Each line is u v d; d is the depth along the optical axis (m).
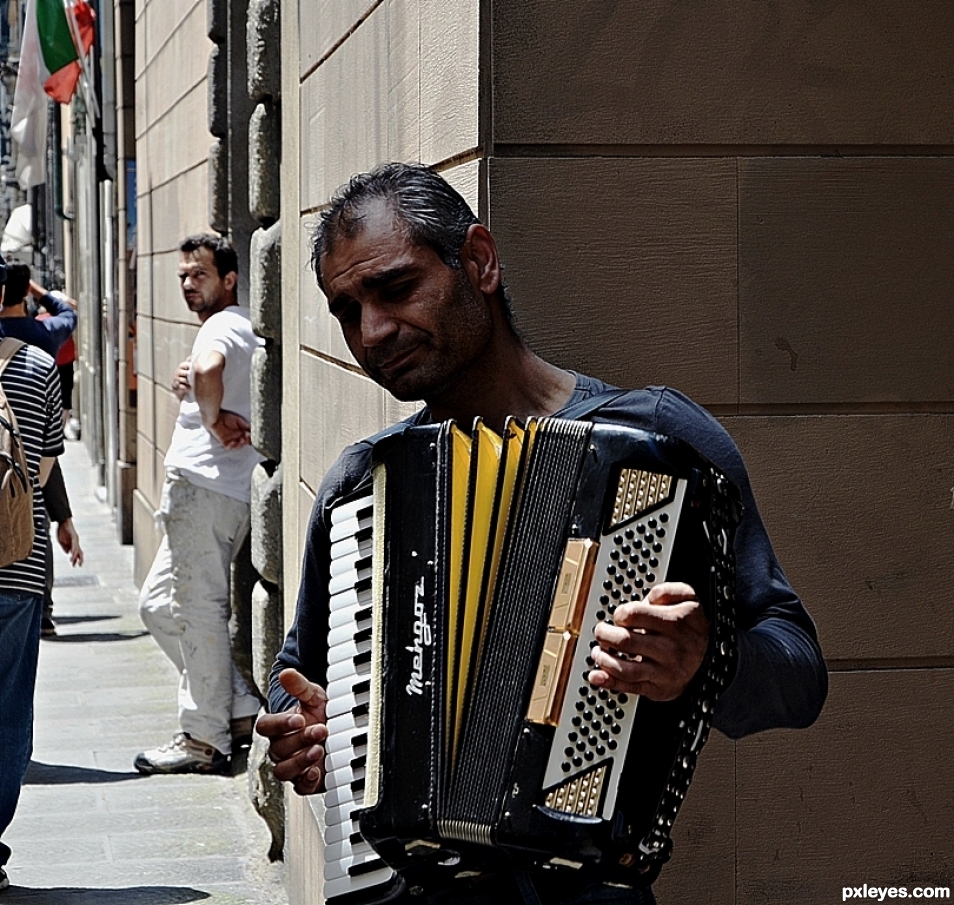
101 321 17.52
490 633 2.17
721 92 3.26
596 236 3.24
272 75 5.85
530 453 2.19
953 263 3.31
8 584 5.28
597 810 2.08
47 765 6.99
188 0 9.21
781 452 3.30
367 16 4.18
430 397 2.45
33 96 14.34
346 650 2.38
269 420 5.86
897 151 3.31
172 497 6.73
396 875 2.34
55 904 5.27
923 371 3.32
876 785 3.32
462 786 2.16
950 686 3.33
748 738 3.29
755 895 3.30
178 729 7.63
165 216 10.45
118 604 11.10
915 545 3.32
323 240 2.46
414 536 2.28
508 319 2.50
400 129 3.81
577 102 3.23
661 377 3.26
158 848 5.89
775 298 3.28
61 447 5.56
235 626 6.81
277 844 5.71
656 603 2.04
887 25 3.29
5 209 29.98
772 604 2.34
